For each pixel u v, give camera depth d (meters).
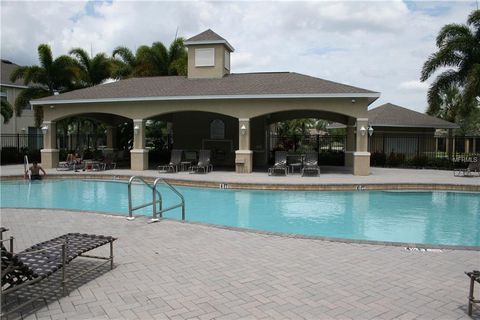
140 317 4.09
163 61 34.62
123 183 18.39
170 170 21.16
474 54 23.86
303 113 25.44
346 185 15.56
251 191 15.73
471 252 6.50
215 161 25.75
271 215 11.95
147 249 6.61
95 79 31.31
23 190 16.66
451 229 10.26
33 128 36.78
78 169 21.80
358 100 18.56
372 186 15.70
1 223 8.65
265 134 25.33
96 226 8.34
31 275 4.30
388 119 29.39
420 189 15.87
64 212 9.93
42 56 28.05
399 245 6.86
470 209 12.74
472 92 22.45
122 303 4.43
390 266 5.77
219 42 23.12
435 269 5.64
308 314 4.18
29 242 7.10
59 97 22.30
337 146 31.23
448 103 36.59
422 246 6.79
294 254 6.33
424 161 24.22
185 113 26.11
